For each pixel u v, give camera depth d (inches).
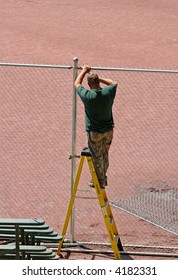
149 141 1617.9
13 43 2374.5
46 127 1676.9
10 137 1624.0
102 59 2253.9
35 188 1408.7
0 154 1544.0
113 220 1176.2
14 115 1736.0
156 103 1819.6
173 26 2640.3
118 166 1502.2
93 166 1127.6
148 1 2915.8
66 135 1640.0
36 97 1835.6
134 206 1332.4
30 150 1566.2
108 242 1223.5
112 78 1964.8
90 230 1263.5
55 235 1100.5
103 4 2859.3
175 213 1311.5
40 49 2327.8
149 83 1934.1
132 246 1213.1
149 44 2425.0
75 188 1150.3
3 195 1380.4
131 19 2704.2
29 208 1336.1
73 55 2279.8
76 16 2714.1
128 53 2324.1
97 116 1109.7
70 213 1157.1
